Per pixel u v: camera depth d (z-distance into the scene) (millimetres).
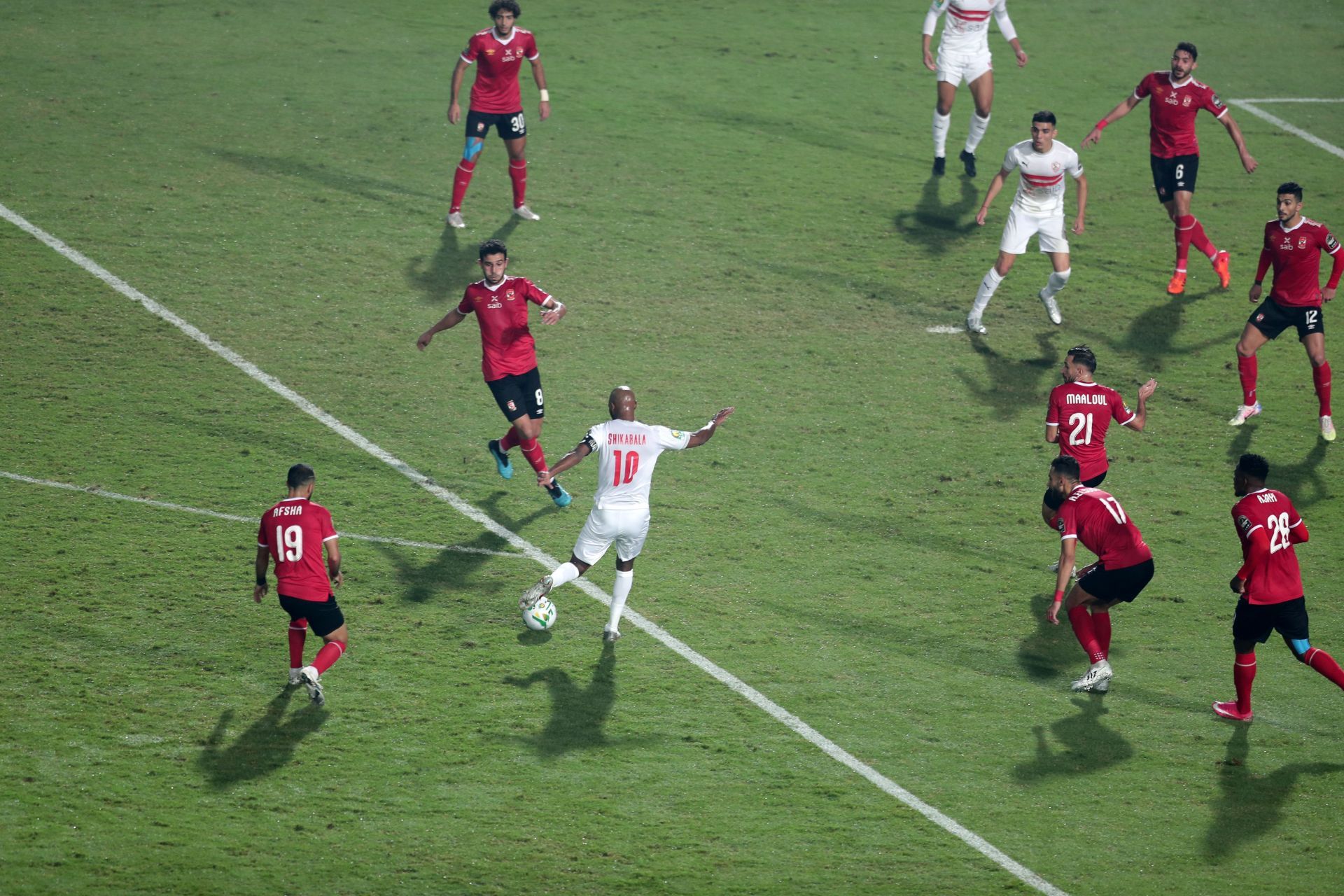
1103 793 30750
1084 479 38406
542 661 34406
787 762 31234
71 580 36062
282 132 65938
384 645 34562
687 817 29172
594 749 31234
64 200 57719
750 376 49094
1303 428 47094
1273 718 33812
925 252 58594
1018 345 51812
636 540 34406
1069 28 87125
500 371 40031
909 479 43656
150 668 32938
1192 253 59094
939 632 36500
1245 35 87062
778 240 58844
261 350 48812
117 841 27062
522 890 26547
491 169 64062
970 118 72625
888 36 84750
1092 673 34031
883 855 28250
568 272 55312
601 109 71062
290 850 27250
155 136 64438
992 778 31125
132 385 46062
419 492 41750
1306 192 65188
